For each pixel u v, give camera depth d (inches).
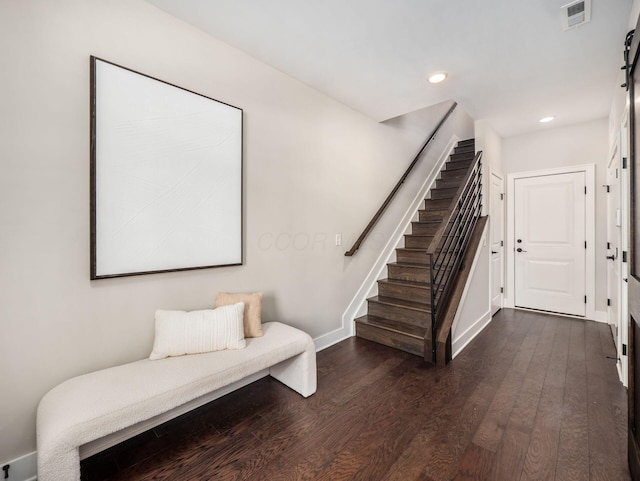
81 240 61.5
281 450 62.9
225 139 83.2
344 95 113.8
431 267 101.7
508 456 60.2
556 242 159.9
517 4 67.5
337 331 122.2
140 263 68.9
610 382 88.4
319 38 80.4
